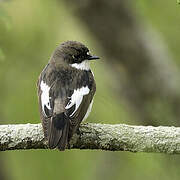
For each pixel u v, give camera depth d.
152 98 16.70
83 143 10.17
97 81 15.85
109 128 10.20
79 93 10.74
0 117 14.07
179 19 15.78
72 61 11.59
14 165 13.98
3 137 9.98
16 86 14.75
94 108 14.49
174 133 10.11
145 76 16.59
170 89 16.55
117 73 16.56
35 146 10.09
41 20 15.04
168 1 15.68
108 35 16.28
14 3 14.65
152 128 10.20
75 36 15.98
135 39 16.36
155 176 13.80
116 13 16.09
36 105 14.08
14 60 15.21
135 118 16.69
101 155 14.51
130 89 16.88
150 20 15.97
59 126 10.05
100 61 16.48
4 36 14.93
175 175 13.60
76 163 13.82
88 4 15.75
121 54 16.52
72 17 15.88
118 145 10.16
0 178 14.06
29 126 10.09
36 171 13.72
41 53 15.37
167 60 16.52
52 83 10.87
